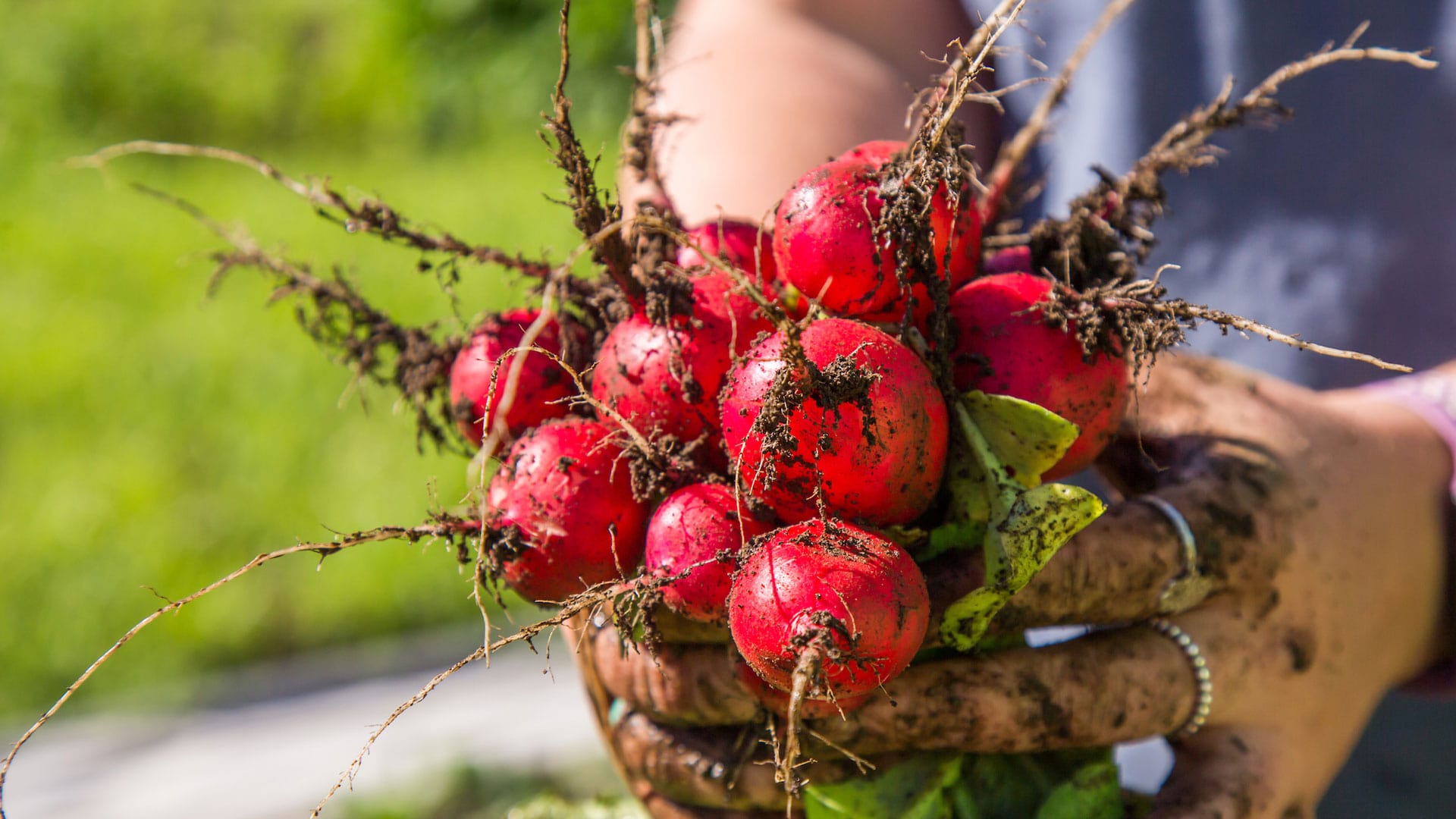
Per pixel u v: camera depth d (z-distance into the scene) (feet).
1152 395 1.54
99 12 10.86
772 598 1.32
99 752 3.13
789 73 1.69
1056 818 1.48
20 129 9.72
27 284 6.51
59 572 3.96
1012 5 1.51
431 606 3.84
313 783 2.87
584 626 1.43
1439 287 1.76
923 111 1.40
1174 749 1.51
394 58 9.89
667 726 1.49
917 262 1.37
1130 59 1.80
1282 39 1.77
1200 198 1.81
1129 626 1.46
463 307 5.13
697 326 1.39
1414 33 1.75
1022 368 1.40
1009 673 1.42
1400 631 1.55
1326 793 1.88
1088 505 1.37
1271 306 1.79
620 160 1.51
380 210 1.47
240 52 11.13
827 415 1.33
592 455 1.41
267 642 3.73
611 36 7.05
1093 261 1.44
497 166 8.15
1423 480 1.56
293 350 5.44
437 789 2.82
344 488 4.31
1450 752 1.82
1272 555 1.46
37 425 4.94
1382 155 1.76
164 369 5.33
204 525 4.17
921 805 1.46
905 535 1.38
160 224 7.49
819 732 1.43
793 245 1.38
